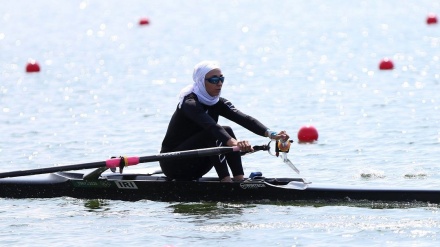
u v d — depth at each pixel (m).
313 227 34.44
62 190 41.75
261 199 39.06
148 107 70.06
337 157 49.97
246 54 110.75
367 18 158.25
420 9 172.38
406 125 58.84
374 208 37.28
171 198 40.12
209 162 40.06
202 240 33.00
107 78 90.38
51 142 56.53
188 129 39.88
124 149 53.94
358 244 31.88
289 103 70.56
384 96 72.12
